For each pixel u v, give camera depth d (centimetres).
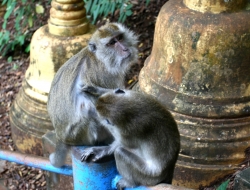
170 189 299
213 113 495
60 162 364
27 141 652
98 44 437
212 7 490
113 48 441
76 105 405
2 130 726
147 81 554
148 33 839
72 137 416
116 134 331
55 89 430
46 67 623
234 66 489
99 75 435
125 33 456
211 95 495
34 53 635
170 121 332
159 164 328
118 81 450
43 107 633
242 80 496
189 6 514
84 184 317
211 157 499
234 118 502
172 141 329
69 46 610
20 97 677
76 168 316
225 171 498
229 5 489
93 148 312
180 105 506
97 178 312
